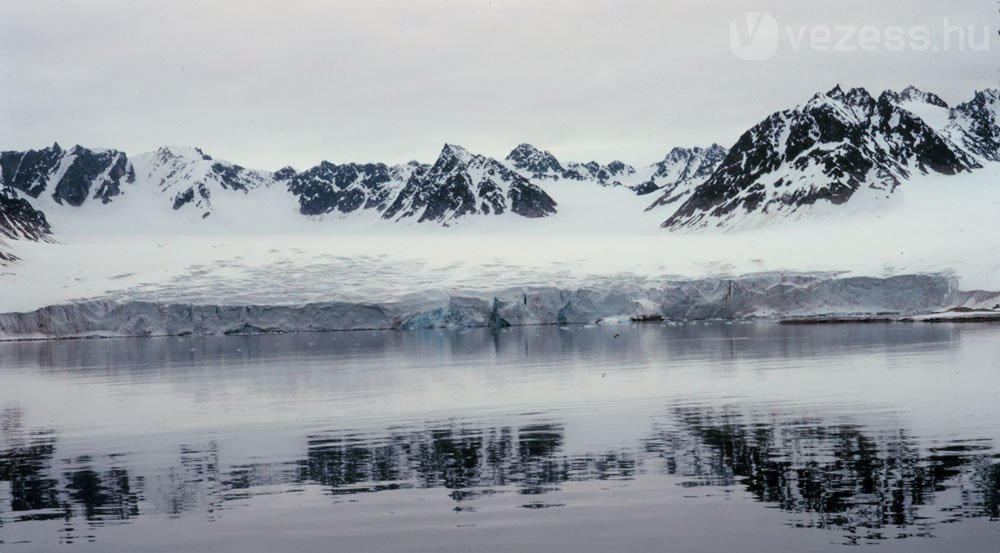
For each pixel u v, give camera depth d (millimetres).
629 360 62000
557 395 44719
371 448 32156
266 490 26594
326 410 42062
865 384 44656
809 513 22656
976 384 43125
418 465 29094
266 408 43375
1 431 38938
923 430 31750
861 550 20141
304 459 30594
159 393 50969
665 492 24953
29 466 30891
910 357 57312
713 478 26203
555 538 21578
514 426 35719
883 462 27172
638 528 22078
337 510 24312
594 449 30641
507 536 21812
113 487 27500
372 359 69438
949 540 20500
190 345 93188
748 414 36719
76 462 31359
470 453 30688
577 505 24047
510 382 50969
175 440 35094
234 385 53750
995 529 21062
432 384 51250
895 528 21375
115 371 66062
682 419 36031
